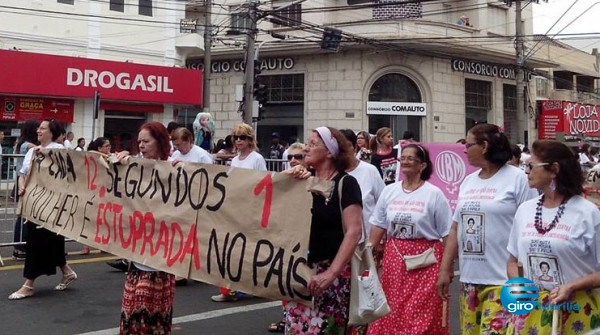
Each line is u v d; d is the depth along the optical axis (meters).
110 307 6.42
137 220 4.47
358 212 3.27
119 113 22.81
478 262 3.87
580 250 3.01
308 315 3.38
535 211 3.22
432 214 4.37
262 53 25.31
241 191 3.75
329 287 3.30
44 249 6.80
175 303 6.78
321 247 3.34
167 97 23.23
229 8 28.00
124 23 23.02
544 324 3.08
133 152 23.16
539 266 3.13
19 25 20.64
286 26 23.83
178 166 4.23
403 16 26.42
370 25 24.41
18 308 6.31
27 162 6.34
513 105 27.94
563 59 35.44
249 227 3.67
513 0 24.66
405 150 4.54
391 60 24.41
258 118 19.42
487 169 3.96
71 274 7.18
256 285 3.57
